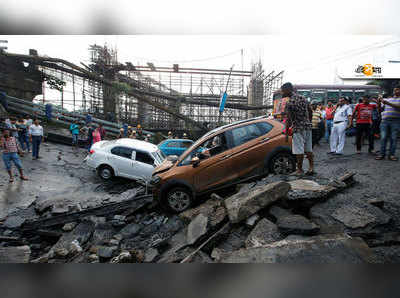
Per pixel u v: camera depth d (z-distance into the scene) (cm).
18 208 519
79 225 445
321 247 195
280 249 197
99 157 757
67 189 657
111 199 578
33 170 793
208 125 2320
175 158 506
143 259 294
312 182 337
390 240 217
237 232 287
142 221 450
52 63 1766
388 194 315
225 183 436
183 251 282
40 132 931
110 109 2058
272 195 302
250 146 439
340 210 272
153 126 2334
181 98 2181
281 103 472
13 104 1555
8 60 1634
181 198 440
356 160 552
